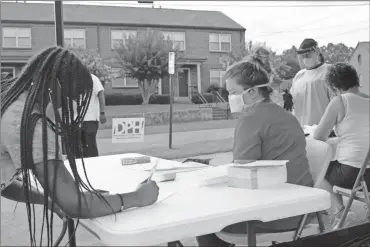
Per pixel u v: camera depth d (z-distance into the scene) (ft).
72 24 73.41
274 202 5.00
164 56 70.54
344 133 9.89
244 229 6.33
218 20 78.84
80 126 5.05
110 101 69.00
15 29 64.18
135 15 77.25
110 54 74.33
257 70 6.73
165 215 4.58
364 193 9.11
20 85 5.11
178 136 40.34
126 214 4.67
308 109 13.94
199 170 7.49
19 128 4.84
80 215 4.62
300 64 14.07
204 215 4.54
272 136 6.49
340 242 7.07
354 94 10.16
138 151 29.86
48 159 4.77
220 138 37.11
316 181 7.13
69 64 4.98
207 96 72.54
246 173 5.73
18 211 12.48
